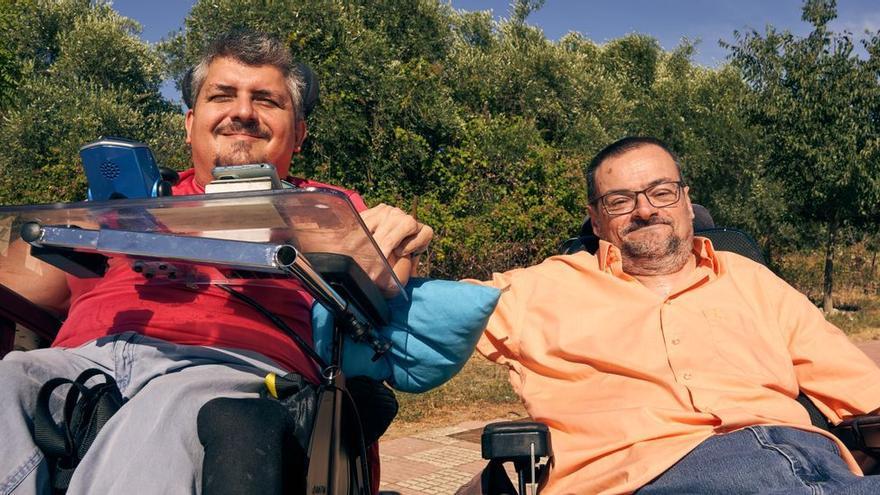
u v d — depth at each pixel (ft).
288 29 34.55
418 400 21.31
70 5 58.08
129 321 6.10
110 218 5.21
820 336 7.89
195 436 4.94
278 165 7.77
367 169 35.58
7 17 51.49
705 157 55.42
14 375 5.09
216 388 5.31
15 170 40.34
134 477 4.69
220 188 5.29
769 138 50.03
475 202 37.09
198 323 6.14
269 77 7.55
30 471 4.81
